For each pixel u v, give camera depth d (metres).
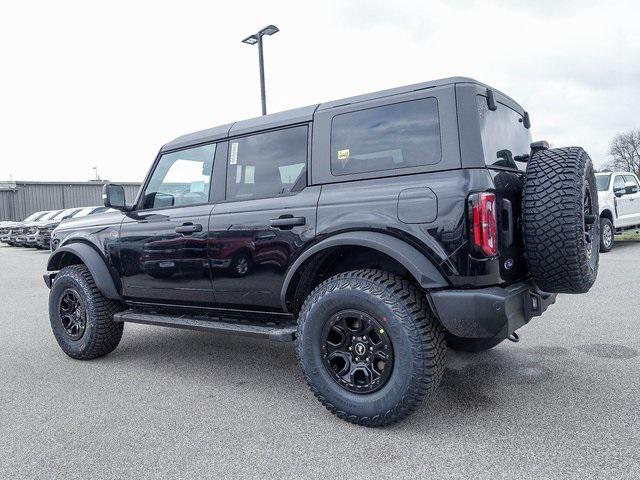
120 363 4.31
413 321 2.63
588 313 5.32
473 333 2.55
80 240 4.53
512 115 3.33
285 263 3.19
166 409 3.22
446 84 2.79
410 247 2.69
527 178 2.80
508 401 3.09
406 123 2.88
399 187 2.79
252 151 3.57
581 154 2.86
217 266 3.55
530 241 2.73
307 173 3.23
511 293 2.64
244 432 2.83
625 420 2.75
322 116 3.23
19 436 2.87
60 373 4.07
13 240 21.06
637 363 3.70
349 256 3.19
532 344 4.31
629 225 11.33
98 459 2.57
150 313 4.19
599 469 2.26
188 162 3.95
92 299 4.27
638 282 7.02
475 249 2.54
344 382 2.86
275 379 3.76
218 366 4.13
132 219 4.16
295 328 3.25
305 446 2.63
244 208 3.43
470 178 2.60
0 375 4.05
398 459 2.45
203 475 2.37
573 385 3.31
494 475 2.26
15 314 6.78
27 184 31.27
